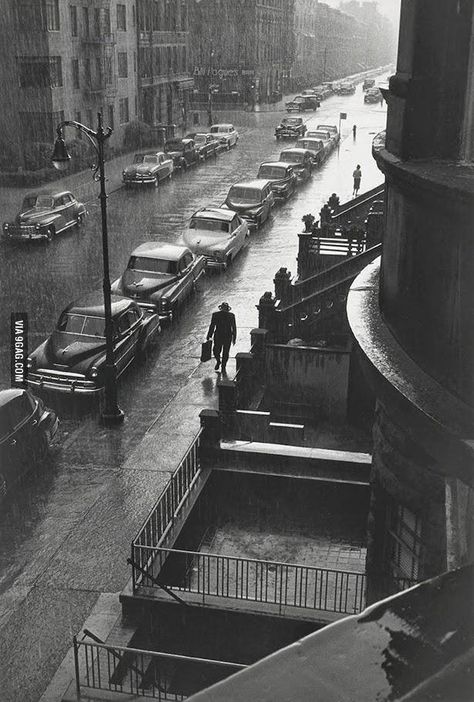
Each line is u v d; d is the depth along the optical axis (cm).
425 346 477
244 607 901
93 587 998
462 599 99
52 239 2966
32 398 1345
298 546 1107
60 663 862
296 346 1584
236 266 2688
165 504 1044
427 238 463
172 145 4712
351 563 1065
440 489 555
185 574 1037
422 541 581
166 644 931
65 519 1164
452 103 457
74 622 933
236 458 1178
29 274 2512
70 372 1558
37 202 3020
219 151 5425
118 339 1667
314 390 1590
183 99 6750
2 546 1092
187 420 1520
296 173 4266
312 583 1012
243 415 1324
